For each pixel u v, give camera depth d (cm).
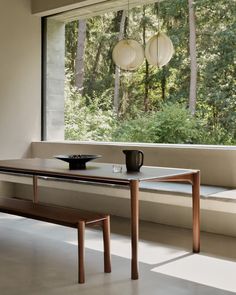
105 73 1051
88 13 633
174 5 928
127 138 902
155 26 970
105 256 336
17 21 624
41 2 625
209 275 328
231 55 827
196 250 387
